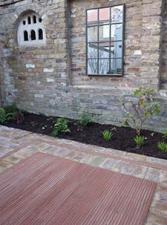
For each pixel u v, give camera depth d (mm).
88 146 3131
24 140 3359
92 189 2115
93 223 1691
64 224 1683
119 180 2266
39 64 4270
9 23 4457
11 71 4781
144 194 2033
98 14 3482
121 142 3184
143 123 3406
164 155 2787
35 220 1723
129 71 3436
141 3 3121
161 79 3217
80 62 3889
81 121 3805
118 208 1854
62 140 3365
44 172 2420
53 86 4188
